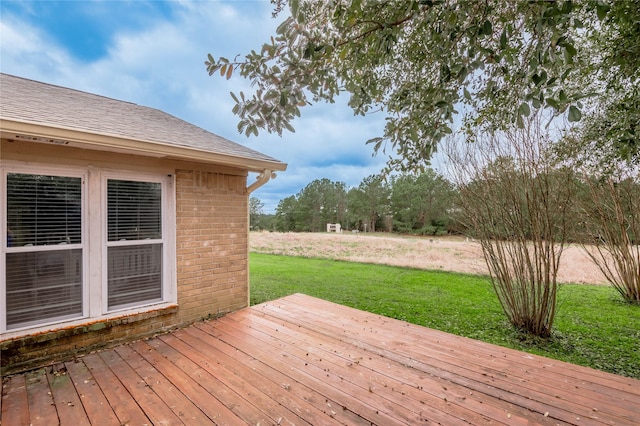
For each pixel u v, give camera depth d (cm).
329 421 220
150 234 388
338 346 345
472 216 488
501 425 218
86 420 220
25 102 345
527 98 170
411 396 252
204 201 432
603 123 331
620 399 250
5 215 292
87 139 289
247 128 204
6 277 293
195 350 333
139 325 368
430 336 377
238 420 220
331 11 197
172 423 217
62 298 325
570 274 797
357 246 1512
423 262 1062
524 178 430
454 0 179
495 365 306
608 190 586
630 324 474
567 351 382
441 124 209
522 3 180
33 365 297
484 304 571
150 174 386
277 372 287
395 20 212
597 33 283
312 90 198
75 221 332
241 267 479
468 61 183
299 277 817
